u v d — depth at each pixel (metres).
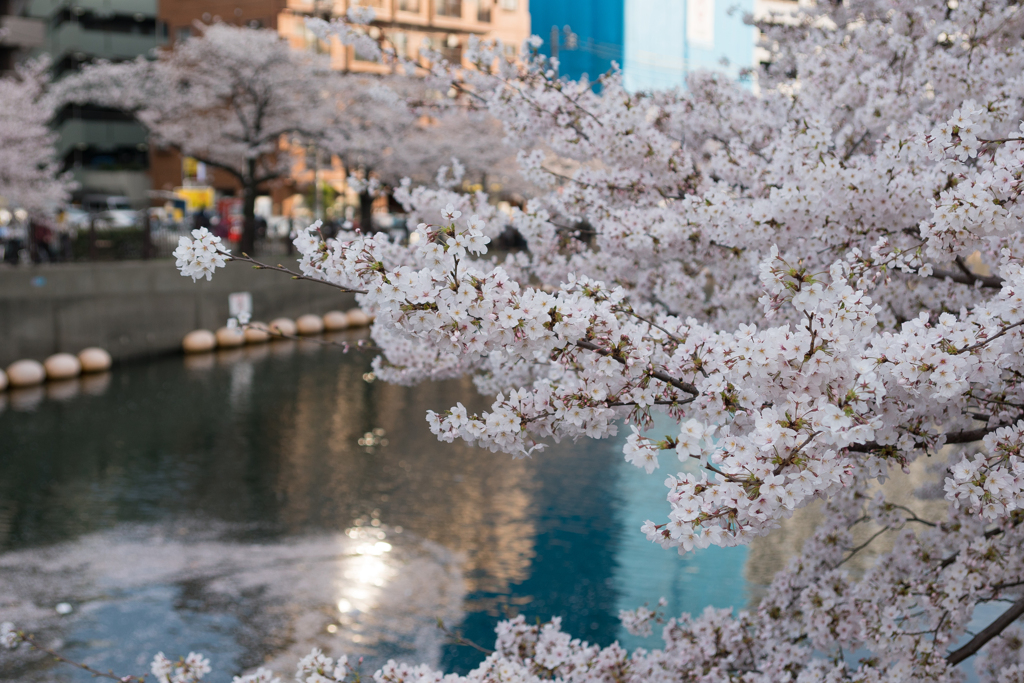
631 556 12.49
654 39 46.06
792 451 2.30
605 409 2.64
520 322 2.47
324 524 14.15
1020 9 4.68
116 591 11.54
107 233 28.97
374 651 9.99
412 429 20.33
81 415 21.52
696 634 5.02
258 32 37.72
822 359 2.33
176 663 4.04
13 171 28.84
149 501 15.27
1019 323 2.47
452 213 2.38
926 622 4.39
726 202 3.60
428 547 13.12
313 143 41.38
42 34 64.06
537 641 4.61
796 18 7.46
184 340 29.88
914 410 2.76
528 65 5.29
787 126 3.80
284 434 19.97
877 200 3.41
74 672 9.48
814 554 5.27
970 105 3.24
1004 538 4.20
